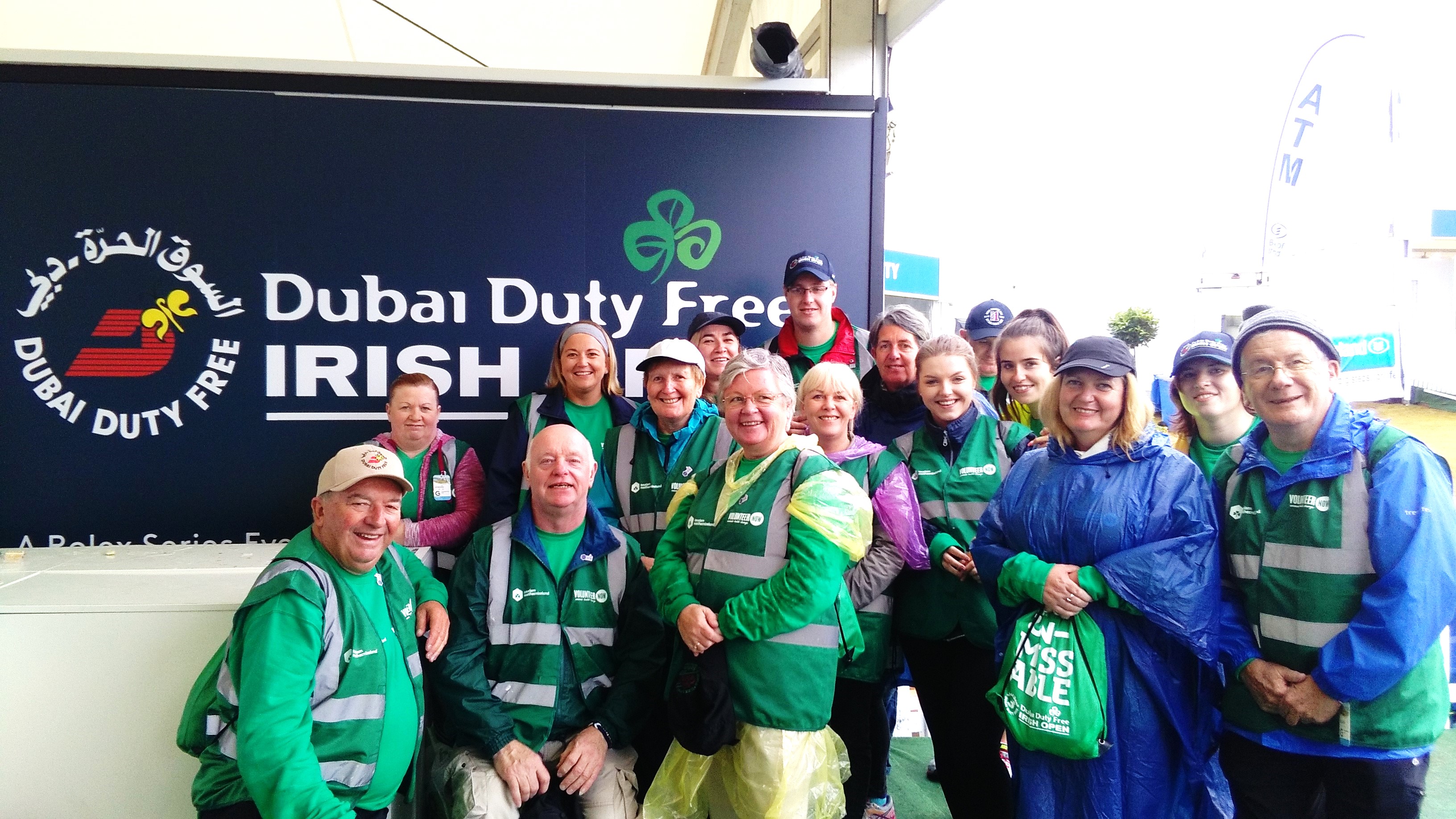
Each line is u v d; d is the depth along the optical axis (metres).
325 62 3.17
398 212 3.22
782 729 1.93
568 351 2.83
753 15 4.71
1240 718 1.80
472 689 2.12
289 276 3.19
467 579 2.22
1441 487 1.61
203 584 2.35
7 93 3.08
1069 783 1.84
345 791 1.81
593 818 2.15
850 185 3.36
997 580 1.99
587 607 2.21
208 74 3.13
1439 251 4.41
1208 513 1.80
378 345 3.23
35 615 2.12
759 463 2.10
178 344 3.15
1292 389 1.69
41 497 3.12
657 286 3.33
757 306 3.36
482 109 3.24
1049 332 2.61
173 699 2.15
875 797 2.62
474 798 2.04
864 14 3.36
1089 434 1.91
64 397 3.13
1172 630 1.73
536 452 2.18
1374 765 1.62
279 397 3.19
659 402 2.58
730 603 1.95
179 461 3.16
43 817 2.12
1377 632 1.56
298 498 3.21
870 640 2.29
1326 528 1.67
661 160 3.31
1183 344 2.53
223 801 1.79
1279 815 1.75
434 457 2.85
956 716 2.31
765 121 3.33
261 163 3.16
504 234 3.27
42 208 3.10
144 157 3.12
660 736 2.47
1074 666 1.79
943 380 2.40
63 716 2.12
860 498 2.03
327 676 1.80
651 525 2.62
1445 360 4.48
